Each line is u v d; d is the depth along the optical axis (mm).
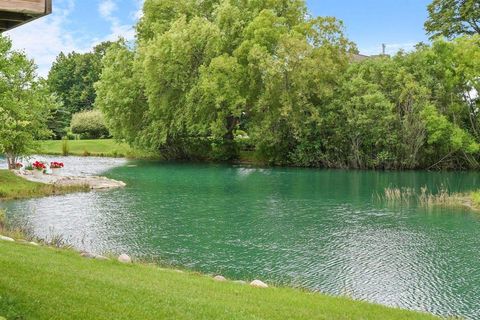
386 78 47719
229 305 8750
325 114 48812
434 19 54625
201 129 51750
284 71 48031
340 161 48938
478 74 42188
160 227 20734
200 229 20469
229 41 53906
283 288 11719
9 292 7832
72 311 7328
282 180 37938
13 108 29438
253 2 54188
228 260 15969
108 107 56938
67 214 23156
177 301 8516
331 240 18688
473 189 32406
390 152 46688
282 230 20359
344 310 9539
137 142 56219
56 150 64250
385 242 18375
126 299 8250
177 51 51844
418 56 48531
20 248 12383
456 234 19594
